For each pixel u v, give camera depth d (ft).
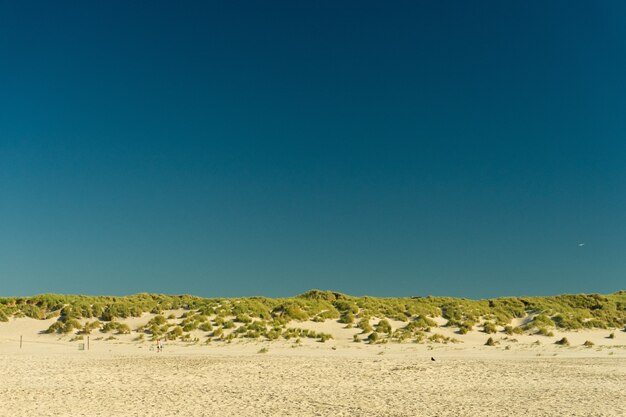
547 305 228.63
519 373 110.52
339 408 77.30
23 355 140.67
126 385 96.17
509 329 188.75
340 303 217.15
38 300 208.95
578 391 91.35
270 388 93.35
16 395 86.58
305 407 77.97
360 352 149.48
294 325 186.91
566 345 169.07
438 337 173.58
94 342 168.55
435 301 238.48
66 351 150.82
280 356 138.31
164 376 106.11
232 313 195.00
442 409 76.84
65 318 190.80
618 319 217.97
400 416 72.49
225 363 123.54
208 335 175.01
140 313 194.70
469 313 207.92
